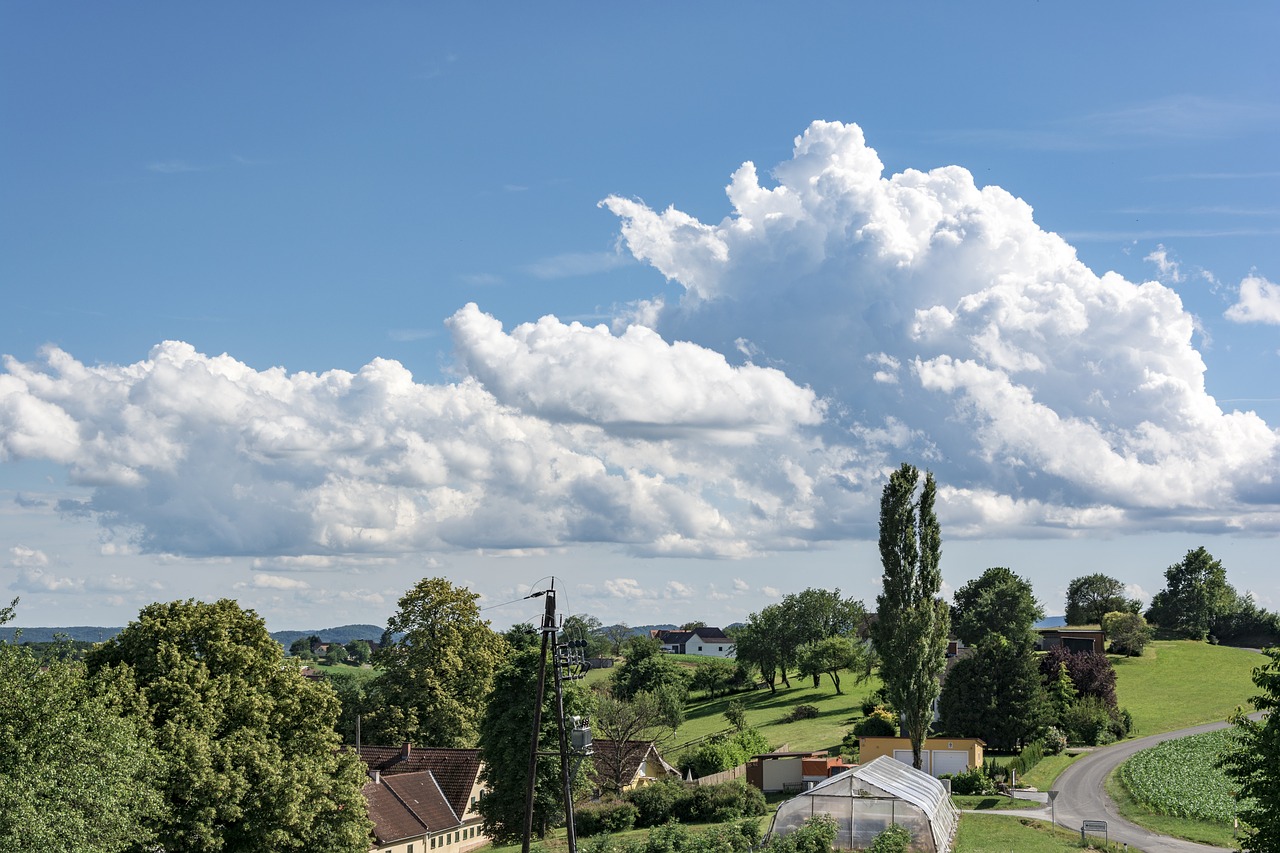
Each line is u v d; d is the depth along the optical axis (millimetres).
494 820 76062
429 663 97750
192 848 53594
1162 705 134500
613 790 96438
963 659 110438
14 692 45719
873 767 63312
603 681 190625
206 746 53281
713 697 187625
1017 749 106000
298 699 61719
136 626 59031
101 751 46406
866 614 193500
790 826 58188
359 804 61438
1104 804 78875
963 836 66250
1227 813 71375
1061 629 172250
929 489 89938
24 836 40875
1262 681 37438
